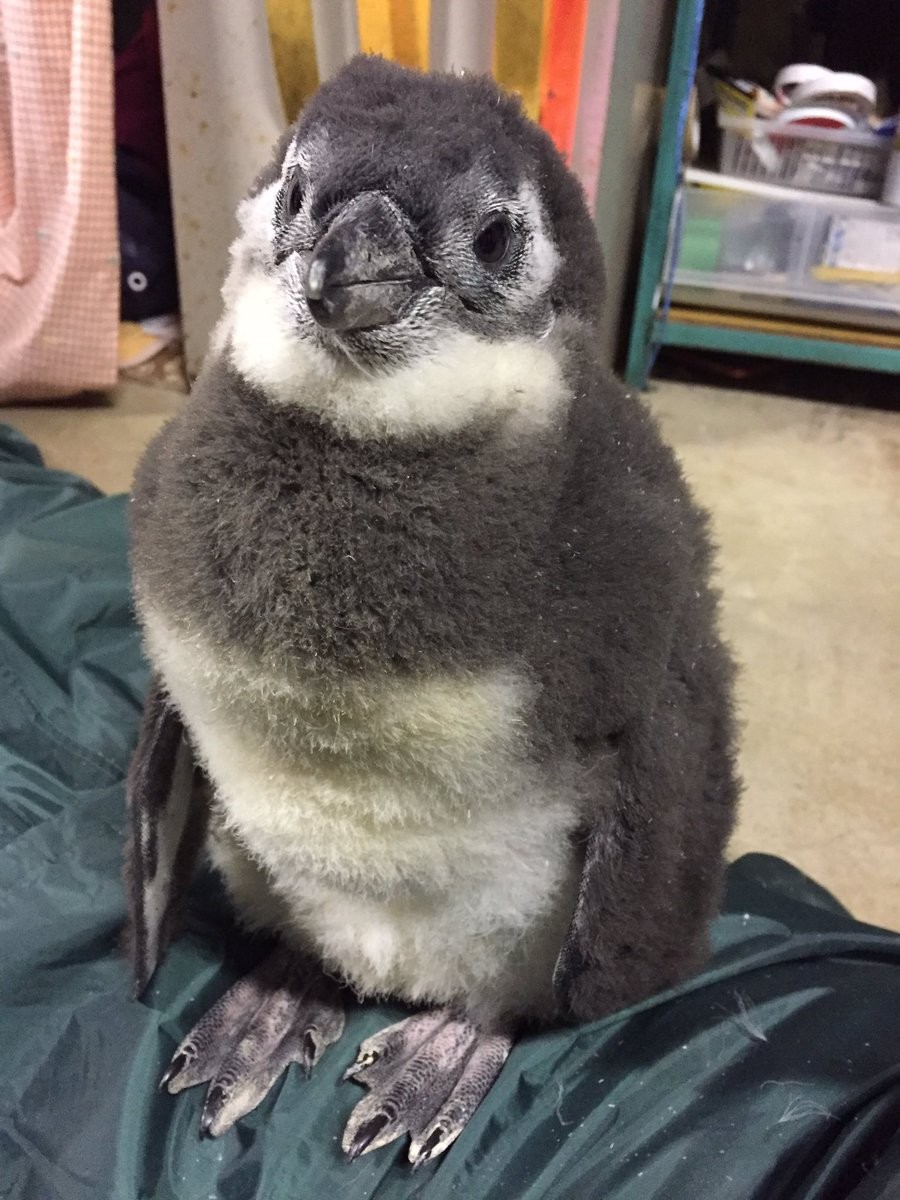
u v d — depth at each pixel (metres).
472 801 0.59
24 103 1.78
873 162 2.07
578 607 0.57
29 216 1.88
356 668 0.53
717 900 0.77
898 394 2.22
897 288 2.10
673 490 0.69
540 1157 0.76
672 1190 0.73
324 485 0.53
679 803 0.65
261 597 0.53
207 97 1.78
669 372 2.27
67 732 1.12
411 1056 0.80
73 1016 0.83
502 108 0.59
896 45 2.25
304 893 0.73
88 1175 0.73
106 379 1.98
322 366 0.54
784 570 1.65
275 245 0.58
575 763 0.61
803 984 0.90
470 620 0.53
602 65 1.54
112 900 0.92
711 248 2.11
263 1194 0.73
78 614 1.21
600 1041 0.83
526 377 0.57
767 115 2.10
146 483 0.63
